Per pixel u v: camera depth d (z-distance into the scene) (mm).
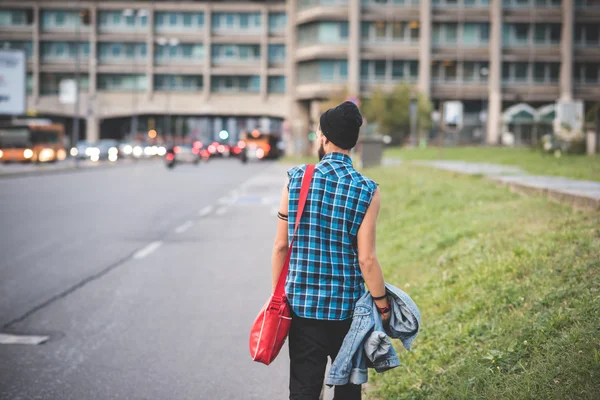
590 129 33875
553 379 3971
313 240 3430
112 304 8383
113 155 64250
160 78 91062
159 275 10203
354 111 3562
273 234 14805
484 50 74312
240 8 89312
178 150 57000
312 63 76250
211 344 6754
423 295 7148
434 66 74750
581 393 3684
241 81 90625
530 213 9836
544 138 31453
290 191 3508
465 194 14156
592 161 23281
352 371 3428
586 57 73188
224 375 5867
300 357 3432
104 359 6285
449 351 5211
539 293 5586
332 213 3426
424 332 5922
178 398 5344
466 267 7379
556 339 4426
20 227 15281
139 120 104500
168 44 90625
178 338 6949
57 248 12555
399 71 74625
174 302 8492
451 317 6016
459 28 74312
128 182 31719
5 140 49438
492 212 10867
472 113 75750
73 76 90938
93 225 15922
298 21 77500
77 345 6715
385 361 3479
